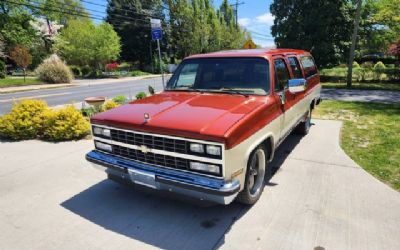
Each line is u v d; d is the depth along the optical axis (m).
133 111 3.67
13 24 32.50
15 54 25.80
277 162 5.15
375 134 6.68
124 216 3.63
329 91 14.98
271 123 3.88
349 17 18.94
